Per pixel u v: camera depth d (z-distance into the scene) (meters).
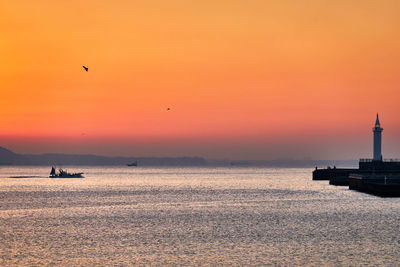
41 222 118.25
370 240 90.56
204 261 74.62
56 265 72.56
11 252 81.44
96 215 132.50
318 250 82.12
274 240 91.19
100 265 72.44
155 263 73.56
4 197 199.50
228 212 138.12
